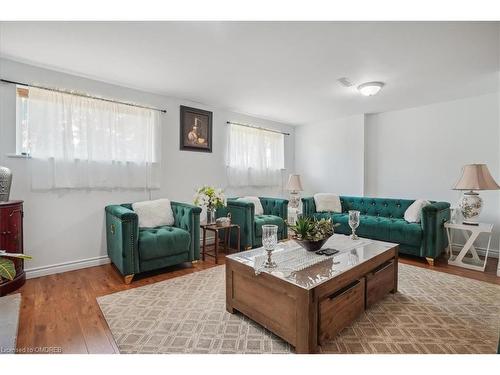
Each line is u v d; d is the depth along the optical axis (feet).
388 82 9.95
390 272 7.36
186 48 7.47
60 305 6.78
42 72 8.82
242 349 5.07
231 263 6.37
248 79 9.81
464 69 8.73
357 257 6.51
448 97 11.75
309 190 17.54
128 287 7.96
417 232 10.23
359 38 6.86
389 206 13.05
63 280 8.45
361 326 5.87
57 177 8.96
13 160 8.35
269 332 5.64
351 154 15.34
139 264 8.45
